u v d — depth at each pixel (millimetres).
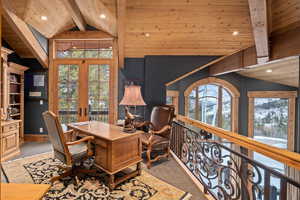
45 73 4574
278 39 3342
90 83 4551
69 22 4160
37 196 998
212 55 4223
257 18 2742
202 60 4234
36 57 4230
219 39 3701
